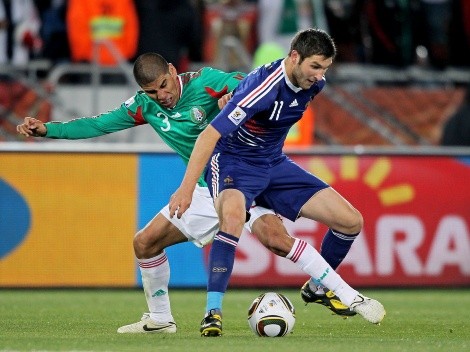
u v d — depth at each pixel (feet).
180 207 70.85
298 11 151.53
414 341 72.79
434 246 128.06
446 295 122.42
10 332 79.36
